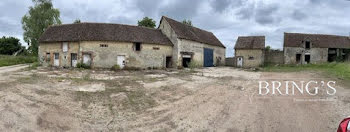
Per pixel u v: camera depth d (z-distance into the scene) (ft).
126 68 73.92
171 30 86.12
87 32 73.87
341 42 111.04
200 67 92.58
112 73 59.88
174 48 84.84
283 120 20.03
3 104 21.26
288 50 107.76
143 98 28.86
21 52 149.69
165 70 73.51
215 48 109.60
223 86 38.58
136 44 77.41
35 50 125.49
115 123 19.63
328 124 18.80
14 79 40.27
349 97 28.14
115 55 73.72
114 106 24.77
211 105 25.55
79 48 72.02
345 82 40.86
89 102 25.88
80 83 39.14
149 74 58.85
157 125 19.34
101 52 72.59
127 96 29.53
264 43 109.81
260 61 107.86
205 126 19.13
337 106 24.06
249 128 18.48
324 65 87.76
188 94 31.71
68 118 19.94
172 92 33.06
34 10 120.88
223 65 119.44
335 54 110.01
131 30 80.53
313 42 108.47
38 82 37.73
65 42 75.25
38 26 120.88
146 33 82.99
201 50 96.94
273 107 24.25
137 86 37.81
